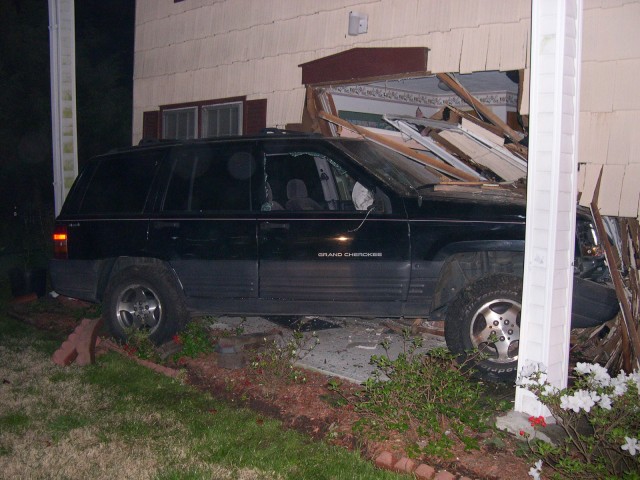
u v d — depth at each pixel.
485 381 5.64
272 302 6.29
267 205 6.36
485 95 10.27
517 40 7.03
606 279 5.87
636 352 5.37
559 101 4.42
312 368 5.86
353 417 4.89
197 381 5.83
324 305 6.16
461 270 6.06
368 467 4.26
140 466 4.29
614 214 6.29
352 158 6.14
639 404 3.90
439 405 4.70
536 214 4.54
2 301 8.99
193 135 10.88
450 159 7.80
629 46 6.23
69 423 4.95
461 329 5.69
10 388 5.64
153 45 11.49
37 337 7.24
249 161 6.46
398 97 10.40
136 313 6.75
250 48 9.80
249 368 5.85
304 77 8.98
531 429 4.54
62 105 9.55
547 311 4.51
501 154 7.55
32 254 9.89
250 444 4.60
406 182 6.23
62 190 9.64
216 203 6.48
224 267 6.34
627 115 6.25
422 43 7.81
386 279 5.93
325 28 8.83
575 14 4.49
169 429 4.86
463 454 4.31
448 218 5.79
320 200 6.99
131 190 6.87
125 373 6.01
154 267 6.68
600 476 3.82
